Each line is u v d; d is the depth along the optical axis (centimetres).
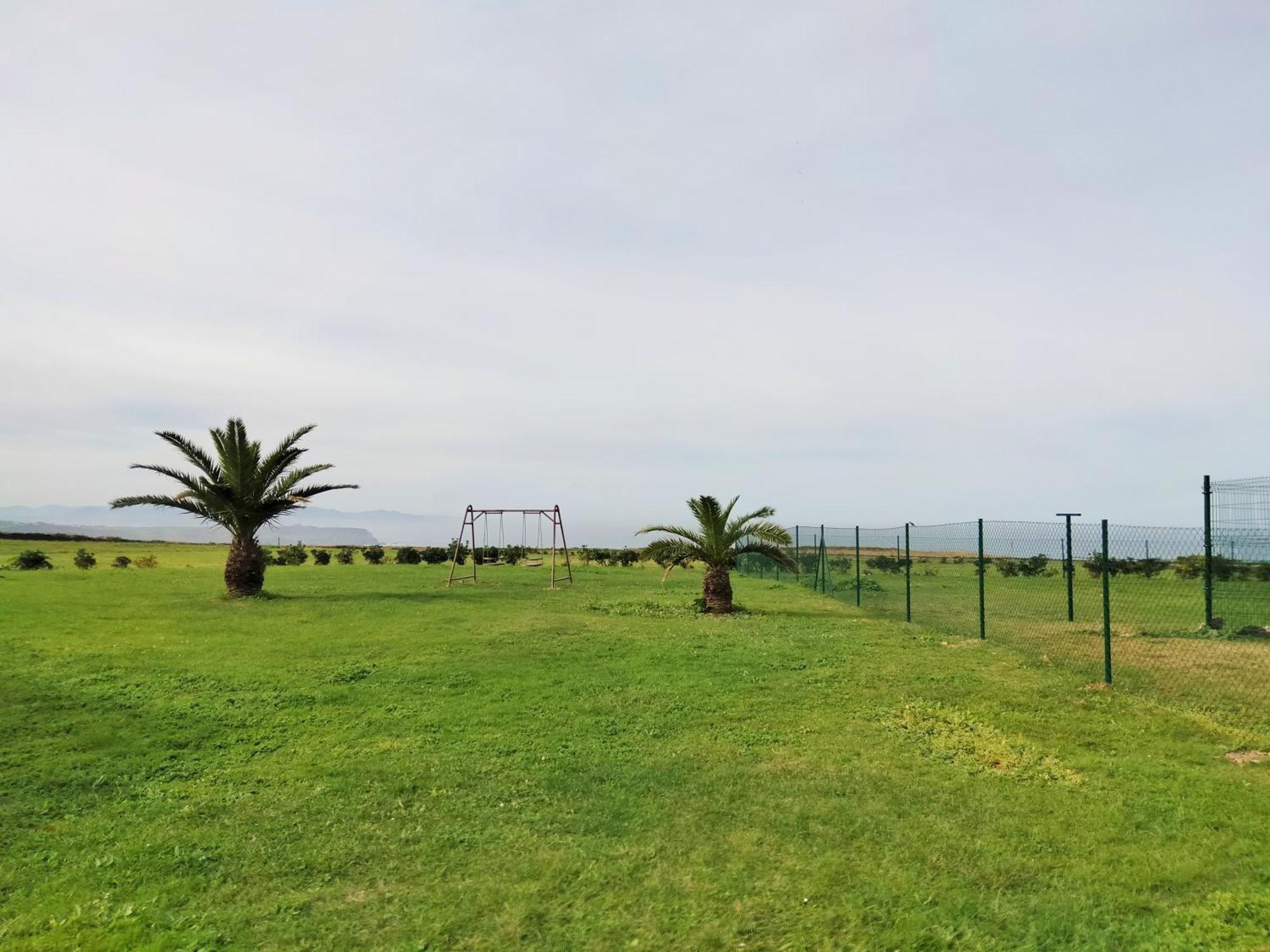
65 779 689
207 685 1049
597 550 4550
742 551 1945
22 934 432
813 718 874
